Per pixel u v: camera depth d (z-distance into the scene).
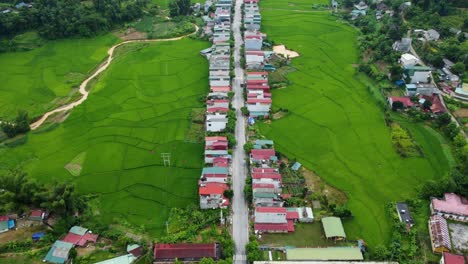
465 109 132.25
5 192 91.69
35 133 124.75
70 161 112.31
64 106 140.12
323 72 158.88
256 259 82.31
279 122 128.25
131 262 83.25
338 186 103.38
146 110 135.00
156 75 157.00
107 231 90.88
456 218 92.88
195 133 123.56
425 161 111.44
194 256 83.25
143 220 94.12
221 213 92.75
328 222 91.50
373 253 85.56
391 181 104.94
